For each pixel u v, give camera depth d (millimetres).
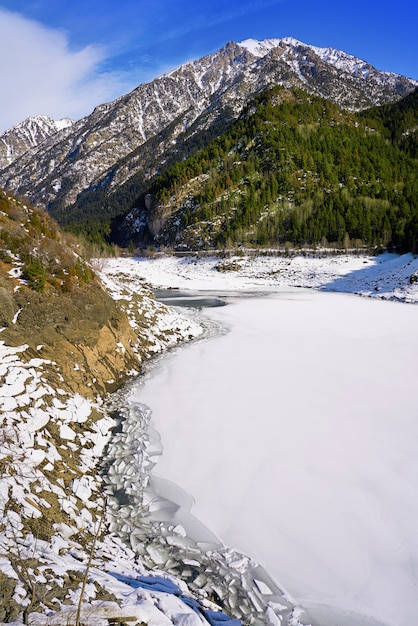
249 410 15734
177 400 16969
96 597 6320
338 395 16953
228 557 9258
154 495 11344
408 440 13297
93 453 13242
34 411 12852
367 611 7961
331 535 9602
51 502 9766
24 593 5828
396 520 9906
